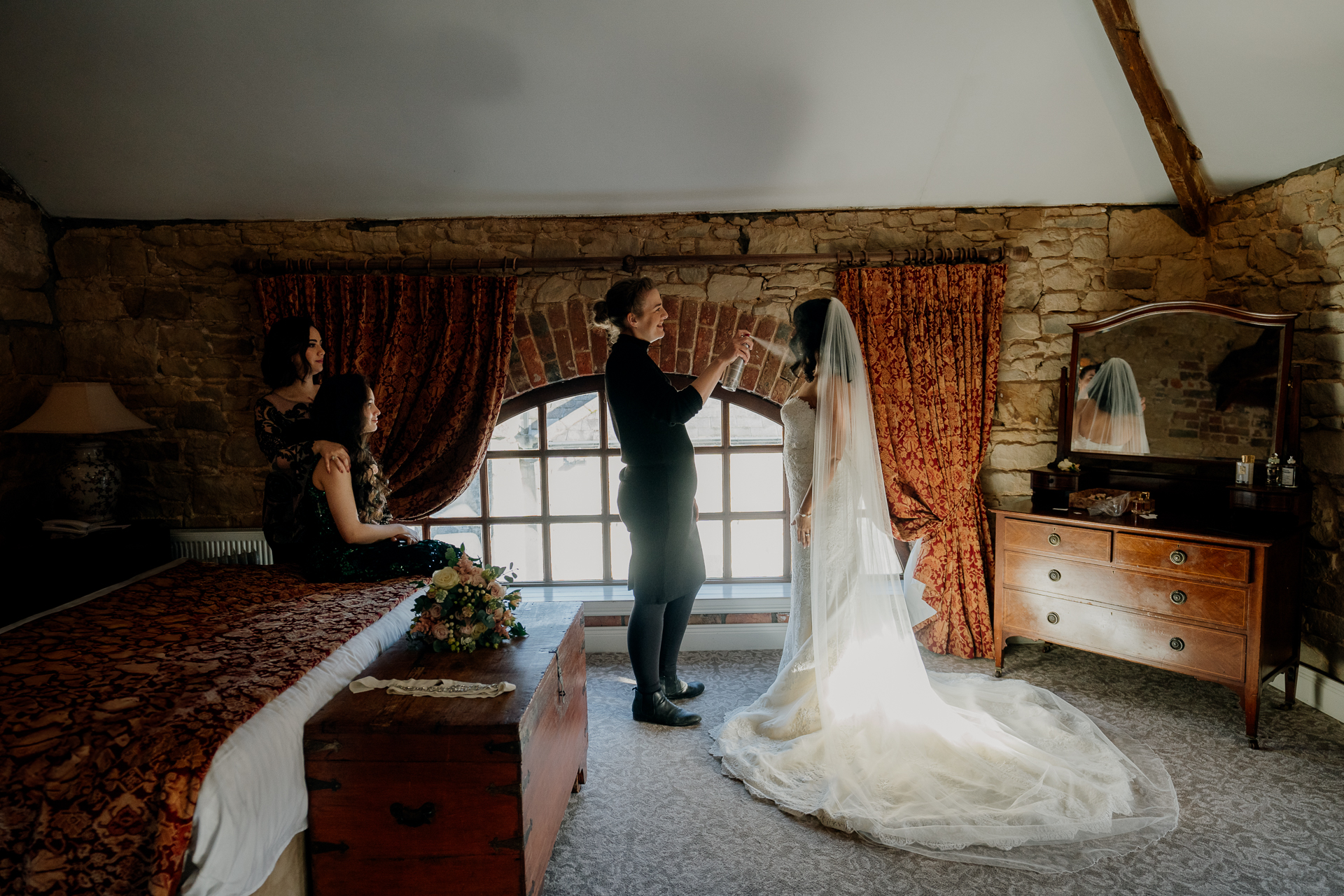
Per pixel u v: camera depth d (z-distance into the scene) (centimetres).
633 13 280
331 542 271
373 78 307
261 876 155
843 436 273
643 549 298
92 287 380
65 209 372
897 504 378
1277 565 291
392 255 381
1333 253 310
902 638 270
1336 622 313
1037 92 315
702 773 273
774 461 410
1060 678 351
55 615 228
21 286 360
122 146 339
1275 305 338
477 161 348
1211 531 300
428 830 175
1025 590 343
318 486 267
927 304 371
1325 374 315
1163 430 353
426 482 371
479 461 371
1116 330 365
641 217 382
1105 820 229
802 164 352
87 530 350
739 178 360
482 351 369
